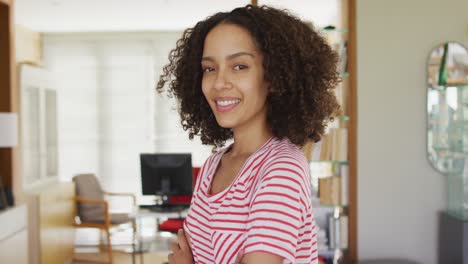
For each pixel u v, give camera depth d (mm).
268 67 949
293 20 1028
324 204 3742
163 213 4594
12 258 3951
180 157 4879
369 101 3723
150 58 7891
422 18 3729
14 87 4312
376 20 3713
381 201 3734
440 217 3705
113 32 7836
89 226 5652
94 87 7867
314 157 3701
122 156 7910
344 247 3732
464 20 3730
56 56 7816
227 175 1024
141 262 5113
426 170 3752
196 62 1173
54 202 5160
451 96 3693
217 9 6281
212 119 1263
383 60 3723
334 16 6414
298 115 1005
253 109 956
